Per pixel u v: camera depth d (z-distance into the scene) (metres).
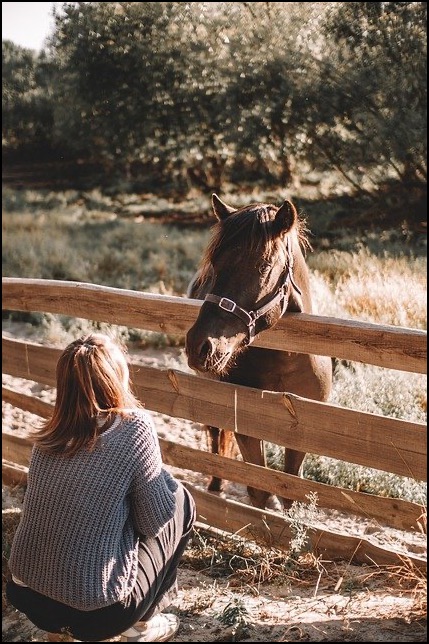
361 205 15.51
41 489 2.41
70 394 2.42
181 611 3.09
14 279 4.45
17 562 2.46
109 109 17.86
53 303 4.20
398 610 2.86
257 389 3.41
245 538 3.67
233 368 3.54
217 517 3.79
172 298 3.65
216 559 3.58
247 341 3.03
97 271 11.57
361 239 12.45
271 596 3.17
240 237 2.95
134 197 22.20
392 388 5.59
